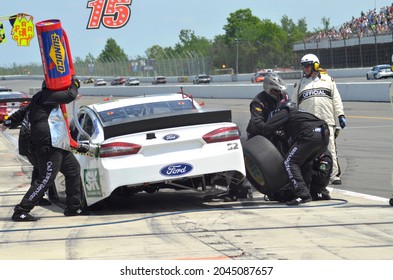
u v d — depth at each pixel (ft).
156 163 38.99
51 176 39.37
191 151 39.81
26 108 41.06
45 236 35.04
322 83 48.34
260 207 41.42
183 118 39.52
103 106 44.50
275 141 44.11
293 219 37.06
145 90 303.48
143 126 39.09
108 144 38.83
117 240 33.37
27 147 39.73
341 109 48.65
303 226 35.04
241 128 59.36
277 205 42.01
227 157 40.24
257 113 43.01
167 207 43.52
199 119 39.96
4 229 37.35
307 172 42.73
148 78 499.51
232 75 429.79
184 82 463.83
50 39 38.06
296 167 41.57
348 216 37.50
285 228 34.71
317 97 48.08
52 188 49.44
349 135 92.27
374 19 343.67
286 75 357.82
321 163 42.88
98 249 31.58
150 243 32.42
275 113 42.39
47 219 40.32
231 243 31.81
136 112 43.11
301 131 41.27
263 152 41.98
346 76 329.11
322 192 43.68
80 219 39.99
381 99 163.84
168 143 39.22
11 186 57.06
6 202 48.03
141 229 35.96
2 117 127.44
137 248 31.45
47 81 38.58
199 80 422.82
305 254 29.30
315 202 42.91
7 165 73.56
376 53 316.60
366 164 63.36
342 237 32.32
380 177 54.80
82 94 362.74
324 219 36.78
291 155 41.45
